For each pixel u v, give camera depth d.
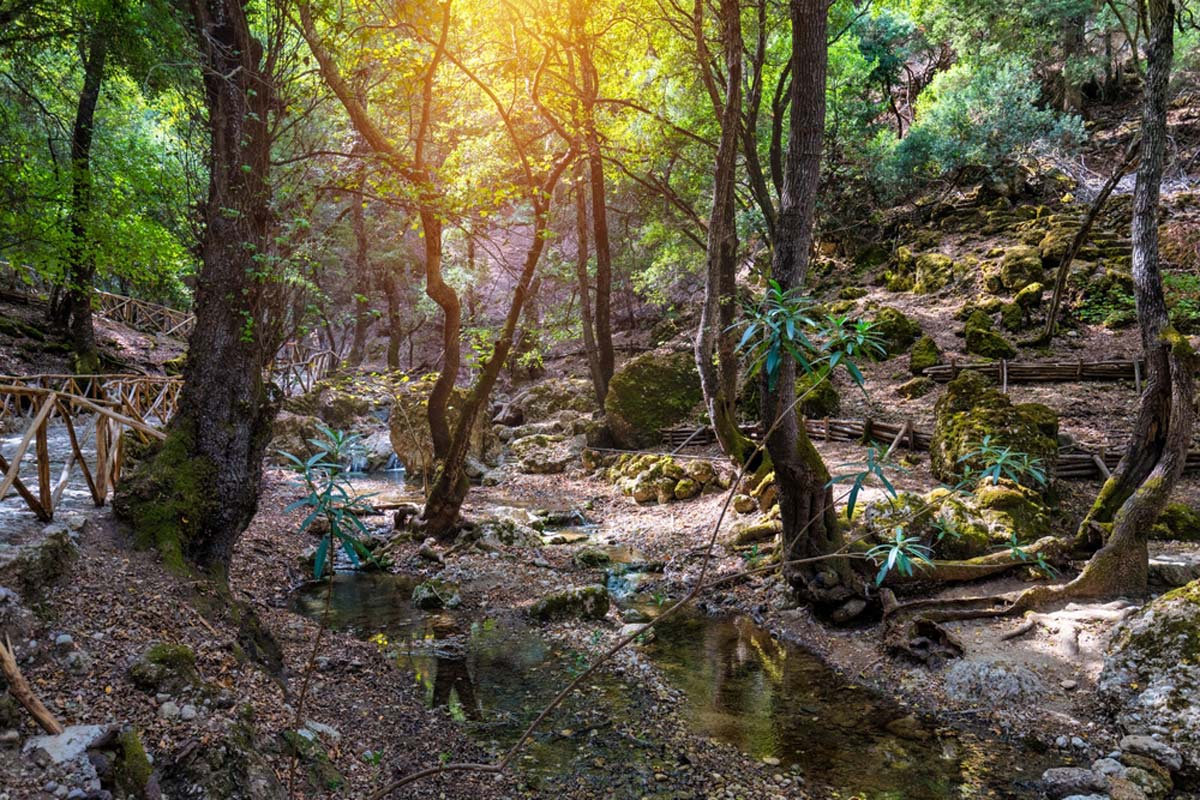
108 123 12.12
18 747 2.94
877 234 20.44
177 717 3.42
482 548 9.52
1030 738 4.95
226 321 5.43
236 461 5.36
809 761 4.64
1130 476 7.13
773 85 15.52
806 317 2.47
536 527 10.89
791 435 7.10
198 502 5.08
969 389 10.04
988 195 19.25
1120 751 4.60
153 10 6.12
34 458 7.95
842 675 6.05
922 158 19.31
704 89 14.06
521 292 9.80
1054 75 21.77
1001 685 5.46
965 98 18.92
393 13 7.29
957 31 20.45
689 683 5.87
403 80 7.66
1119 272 14.85
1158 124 6.79
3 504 5.16
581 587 7.56
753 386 14.34
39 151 10.20
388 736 4.57
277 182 6.01
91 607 3.97
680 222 19.19
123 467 6.46
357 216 20.75
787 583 7.64
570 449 15.71
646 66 13.92
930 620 6.28
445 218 7.77
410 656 6.17
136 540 4.78
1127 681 5.02
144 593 4.32
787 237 6.74
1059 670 5.59
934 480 9.70
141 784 3.00
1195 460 9.39
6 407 10.57
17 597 3.62
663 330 22.42
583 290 17.45
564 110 10.43
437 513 10.06
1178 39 19.25
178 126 6.64
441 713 5.06
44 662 3.46
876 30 21.83
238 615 4.80
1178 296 13.82
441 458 10.73
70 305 15.57
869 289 18.83
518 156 10.09
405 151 9.13
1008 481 8.26
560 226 24.94
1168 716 4.61
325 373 20.08
